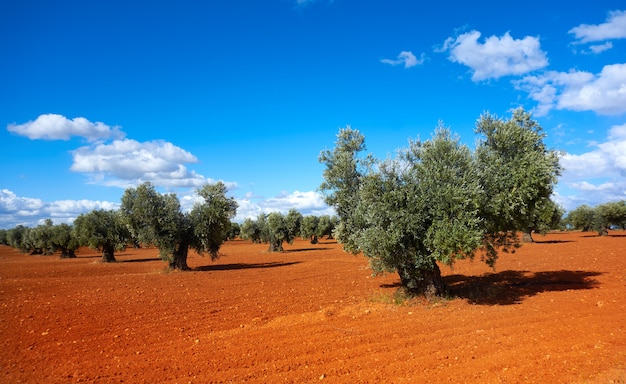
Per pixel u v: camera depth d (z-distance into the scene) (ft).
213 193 110.63
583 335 34.17
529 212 55.42
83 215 159.84
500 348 31.32
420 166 49.96
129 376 27.91
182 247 108.06
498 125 55.93
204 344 35.63
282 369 28.35
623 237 188.96
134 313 49.73
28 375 28.63
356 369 27.84
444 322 41.01
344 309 49.47
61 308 53.21
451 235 44.75
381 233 48.08
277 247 199.72
